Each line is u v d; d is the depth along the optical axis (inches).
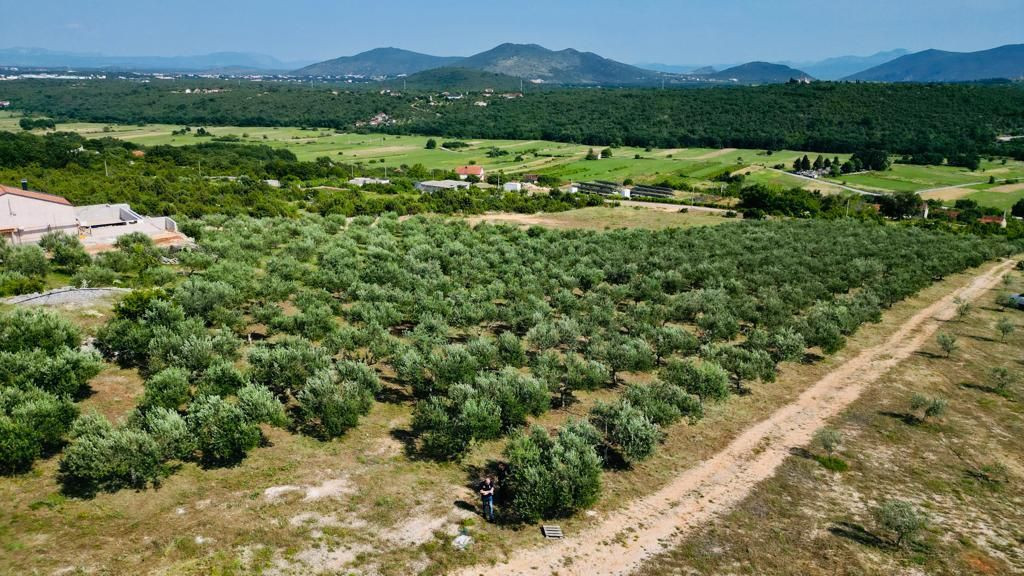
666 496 1141.1
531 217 5073.8
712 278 2696.9
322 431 1295.5
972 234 4539.9
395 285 2406.5
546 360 1601.9
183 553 880.3
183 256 2514.8
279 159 7706.7
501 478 1165.1
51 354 1435.8
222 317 1815.9
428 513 1034.7
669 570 928.9
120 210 3430.1
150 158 6658.5
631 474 1214.3
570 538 994.7
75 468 996.6
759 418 1508.4
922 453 1353.3
